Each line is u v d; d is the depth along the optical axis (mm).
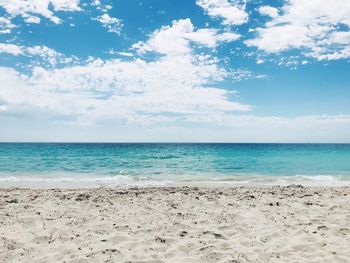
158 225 6652
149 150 60469
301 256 5023
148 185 14031
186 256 5035
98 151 53312
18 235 5898
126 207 8266
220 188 11766
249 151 57906
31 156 38500
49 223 6676
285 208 8172
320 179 17016
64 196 9617
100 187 12883
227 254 5102
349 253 5090
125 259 4875
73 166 25953
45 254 5047
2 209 7820
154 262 4797
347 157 38438
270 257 4984
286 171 22188
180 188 11617
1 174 19688
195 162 30984
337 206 8398
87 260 4832
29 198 9297
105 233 6121
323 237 5883
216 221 6957
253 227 6504
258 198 9562
